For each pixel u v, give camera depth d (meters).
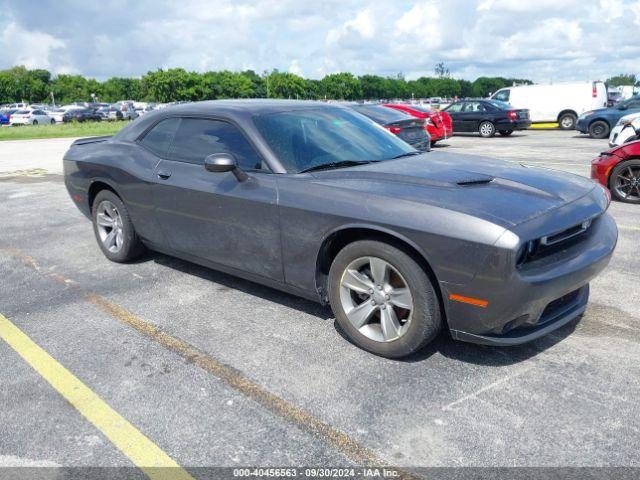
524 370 3.04
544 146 15.88
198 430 2.62
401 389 2.89
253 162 3.70
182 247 4.34
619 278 4.41
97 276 4.84
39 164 14.63
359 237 3.26
